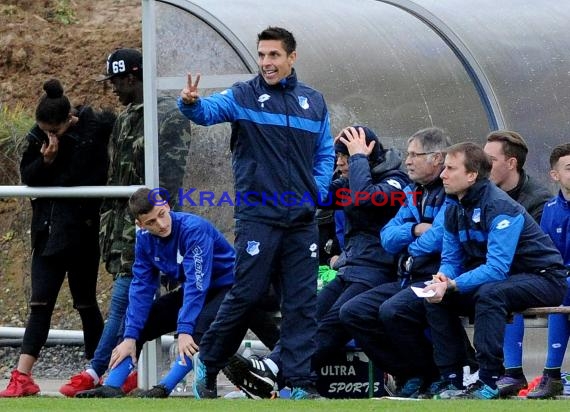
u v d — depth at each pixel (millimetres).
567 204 27219
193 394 27734
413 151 26875
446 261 25984
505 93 32219
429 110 32469
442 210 26406
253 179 24594
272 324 27719
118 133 29172
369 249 27719
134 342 27047
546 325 28766
